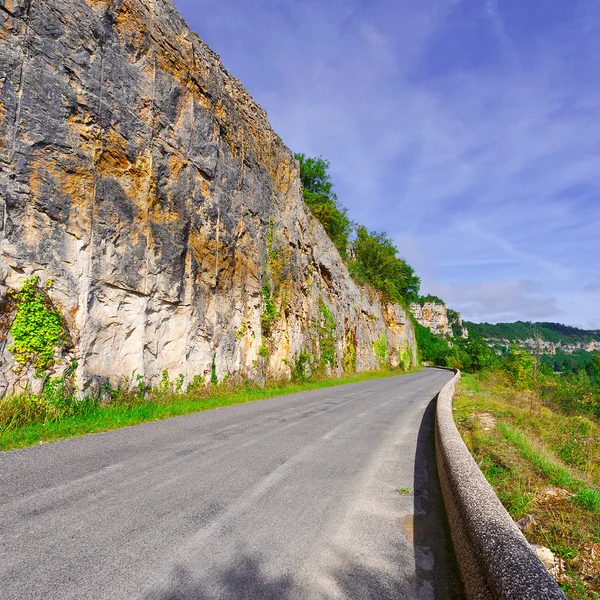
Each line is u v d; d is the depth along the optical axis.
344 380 26.52
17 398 8.18
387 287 55.00
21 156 9.08
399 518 4.34
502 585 2.17
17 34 9.23
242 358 17.41
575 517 4.60
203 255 15.02
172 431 7.95
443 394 14.29
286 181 24.31
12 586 2.72
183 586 2.85
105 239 10.86
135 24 12.50
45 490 4.50
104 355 10.62
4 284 8.63
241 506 4.34
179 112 14.19
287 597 2.81
